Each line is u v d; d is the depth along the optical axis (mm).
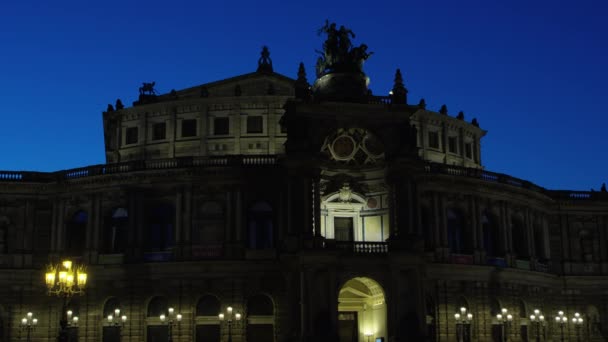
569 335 93188
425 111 95062
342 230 80938
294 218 72375
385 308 71625
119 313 79000
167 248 80500
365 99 75938
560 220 96688
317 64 79750
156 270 78688
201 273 78125
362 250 71938
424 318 71000
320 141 73688
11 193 84000
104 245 81875
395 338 70000
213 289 78000
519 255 90375
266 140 90688
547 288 93062
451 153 98562
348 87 76188
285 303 77062
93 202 82500
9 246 83000
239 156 80438
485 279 84562
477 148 103000
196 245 78938
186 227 79312
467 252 84875
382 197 80000
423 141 95125
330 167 78938
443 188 84125
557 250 95812
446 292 81688
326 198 79812
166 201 81188
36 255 83125
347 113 74375
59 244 82938
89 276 80562
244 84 96500
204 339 77562
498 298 85625
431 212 83000
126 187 81438
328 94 76125
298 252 70812
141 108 93500
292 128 73938
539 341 88938
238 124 91125
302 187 72375
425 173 83062
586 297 94812
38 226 83875
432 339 80250
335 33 78375
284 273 75812
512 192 89312
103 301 80125
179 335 77062
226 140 90938
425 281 73625
